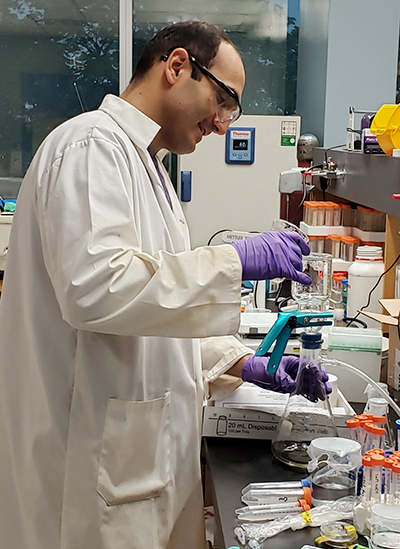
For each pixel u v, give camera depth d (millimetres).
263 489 1186
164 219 1404
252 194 3416
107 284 1086
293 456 1313
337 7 3266
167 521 1375
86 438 1279
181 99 1334
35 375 1308
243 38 4074
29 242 1295
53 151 1232
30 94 4012
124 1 3900
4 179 4086
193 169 3367
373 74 3342
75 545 1286
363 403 1749
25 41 3949
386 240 2223
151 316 1109
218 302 1181
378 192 2059
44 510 1305
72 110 4062
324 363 1479
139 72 1382
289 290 3025
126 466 1296
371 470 1066
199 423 1493
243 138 3342
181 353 1399
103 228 1117
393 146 1920
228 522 1117
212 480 1275
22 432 1362
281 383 1492
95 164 1171
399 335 1559
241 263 1206
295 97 4148
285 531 1085
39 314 1294
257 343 2018
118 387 1285
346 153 2529
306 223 2908
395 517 963
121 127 1333
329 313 1297
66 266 1104
